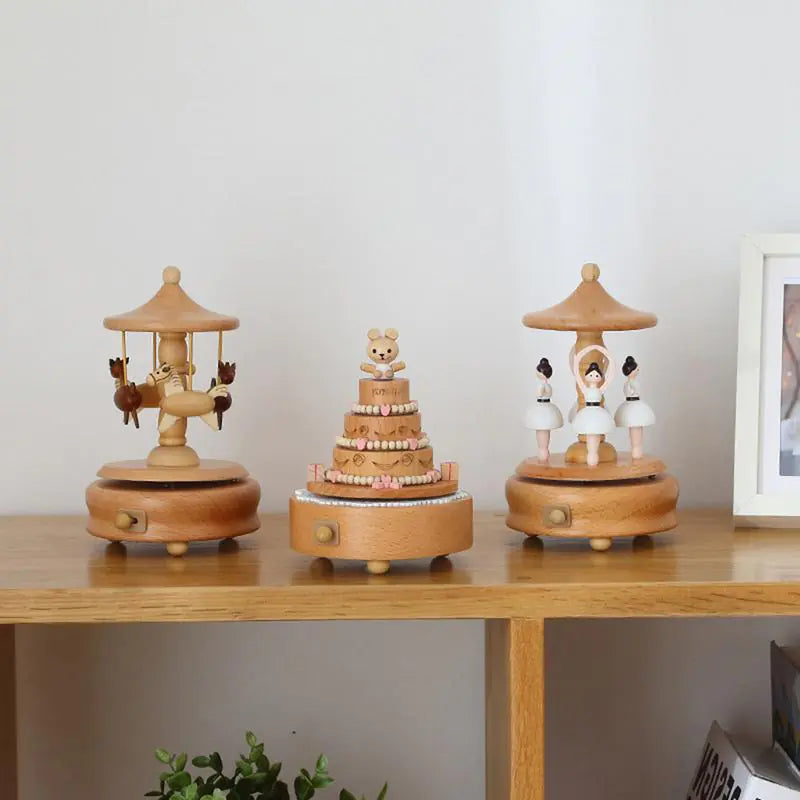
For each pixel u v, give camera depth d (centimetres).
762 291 120
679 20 132
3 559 106
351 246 133
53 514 133
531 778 97
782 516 119
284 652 135
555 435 134
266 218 132
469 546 103
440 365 134
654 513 108
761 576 98
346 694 135
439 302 133
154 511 105
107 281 132
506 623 99
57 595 95
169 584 96
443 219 133
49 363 132
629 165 133
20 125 130
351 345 133
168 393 108
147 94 131
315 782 116
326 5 131
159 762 133
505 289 133
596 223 133
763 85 133
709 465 135
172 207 132
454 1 132
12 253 131
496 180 133
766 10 132
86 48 130
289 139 132
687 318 134
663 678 136
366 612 96
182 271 132
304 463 134
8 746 127
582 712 136
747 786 111
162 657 134
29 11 130
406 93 132
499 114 132
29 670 133
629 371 112
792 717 118
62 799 134
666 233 133
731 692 137
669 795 136
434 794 136
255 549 111
